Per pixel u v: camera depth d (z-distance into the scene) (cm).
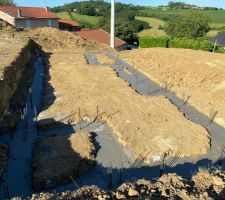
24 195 962
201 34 4756
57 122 1411
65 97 1722
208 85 1952
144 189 841
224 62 2398
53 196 791
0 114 1349
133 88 1981
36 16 4591
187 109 1647
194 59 2450
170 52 2800
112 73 2239
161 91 1934
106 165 1123
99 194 813
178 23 4847
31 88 1919
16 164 1127
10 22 4406
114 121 1427
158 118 1477
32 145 1245
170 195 816
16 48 2234
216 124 1480
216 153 1224
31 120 1447
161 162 1147
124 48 4572
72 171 1049
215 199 810
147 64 2572
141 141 1272
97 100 1661
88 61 2755
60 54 3005
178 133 1340
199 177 911
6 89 1502
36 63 2566
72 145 1194
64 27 5319
